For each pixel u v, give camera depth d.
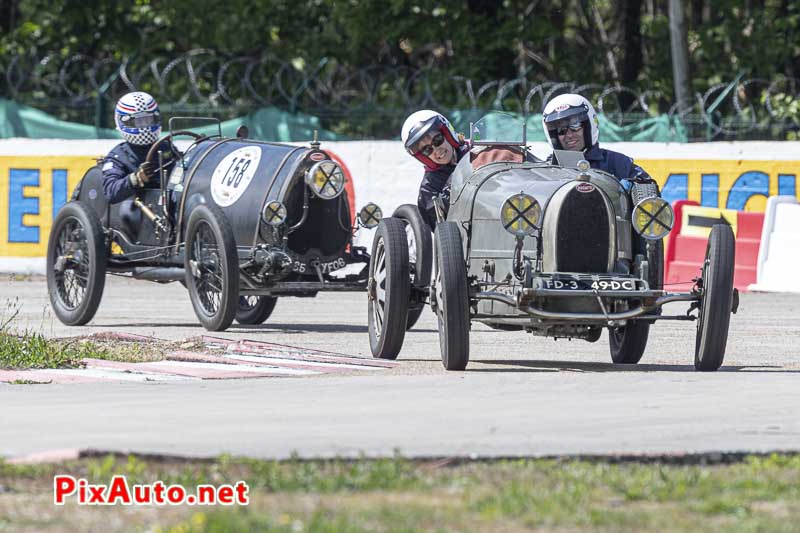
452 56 101.69
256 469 19.45
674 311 55.38
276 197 43.88
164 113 74.06
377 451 20.91
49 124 70.19
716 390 28.48
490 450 21.06
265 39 104.25
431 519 17.03
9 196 68.50
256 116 69.50
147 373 31.84
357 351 38.22
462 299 32.00
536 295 30.88
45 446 21.38
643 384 29.52
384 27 99.19
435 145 37.28
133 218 47.31
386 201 67.88
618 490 18.56
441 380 30.34
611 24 110.56
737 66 99.19
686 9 107.31
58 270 46.78
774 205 63.75
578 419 24.36
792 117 89.62
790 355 37.75
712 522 17.22
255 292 44.56
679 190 66.44
